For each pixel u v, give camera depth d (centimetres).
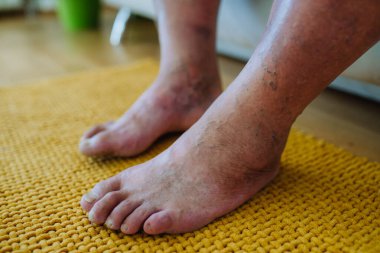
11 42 155
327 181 60
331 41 45
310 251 48
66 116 82
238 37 99
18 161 66
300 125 80
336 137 75
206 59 70
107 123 70
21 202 56
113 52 136
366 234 50
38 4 234
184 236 50
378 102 91
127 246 49
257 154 52
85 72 110
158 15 71
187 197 51
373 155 68
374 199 56
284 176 61
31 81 104
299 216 53
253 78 49
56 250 48
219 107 52
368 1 42
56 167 65
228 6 98
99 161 66
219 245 49
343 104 90
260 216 53
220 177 52
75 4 174
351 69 76
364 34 44
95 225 52
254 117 50
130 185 53
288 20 46
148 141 67
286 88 48
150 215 50
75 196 58
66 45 149
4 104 87
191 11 67
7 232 51
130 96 91
